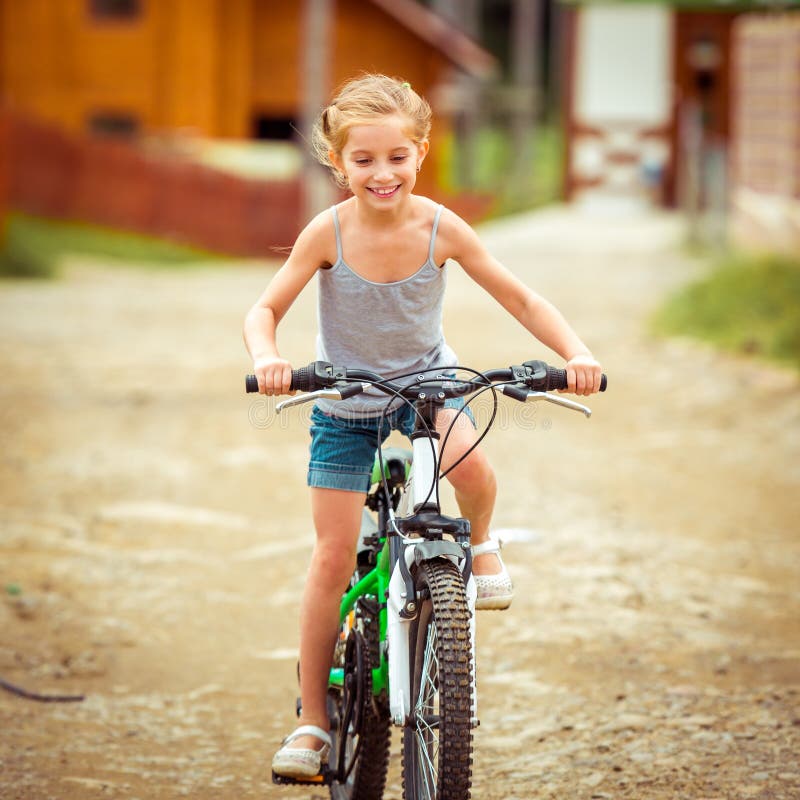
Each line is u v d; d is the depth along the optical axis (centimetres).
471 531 1230
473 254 1182
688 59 7456
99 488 2611
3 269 6306
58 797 1341
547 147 13062
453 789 1062
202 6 9062
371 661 1215
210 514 2442
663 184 7469
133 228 8200
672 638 1792
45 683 1661
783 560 2138
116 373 3844
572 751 1445
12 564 2119
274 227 8194
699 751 1427
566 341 1166
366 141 1118
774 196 5609
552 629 1828
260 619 1908
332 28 9281
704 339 3978
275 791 1384
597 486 2595
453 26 10350
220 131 9288
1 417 3247
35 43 9212
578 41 7462
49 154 8150
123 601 1970
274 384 1096
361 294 1166
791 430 2972
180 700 1620
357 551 1309
